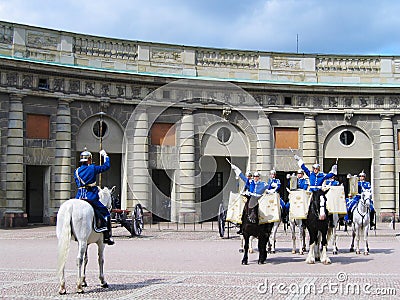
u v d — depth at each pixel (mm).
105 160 16453
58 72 40688
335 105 47094
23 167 39531
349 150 47156
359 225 24031
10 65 38750
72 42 42156
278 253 24547
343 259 22234
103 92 42656
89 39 42812
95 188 16062
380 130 47188
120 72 42719
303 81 47594
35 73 40062
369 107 47094
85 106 42094
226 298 14094
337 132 47219
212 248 26453
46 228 38219
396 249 26125
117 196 46031
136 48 44406
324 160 48219
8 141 39125
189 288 15539
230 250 25531
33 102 40156
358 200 24797
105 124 42969
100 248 15711
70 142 41344
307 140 46594
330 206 22906
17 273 18453
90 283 16484
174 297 14227
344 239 31844
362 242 29812
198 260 21859
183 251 25094
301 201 22172
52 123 40969
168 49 45219
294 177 31391
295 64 47750
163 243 29047
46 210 40906
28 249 25578
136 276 17828
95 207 15797
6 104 39250
